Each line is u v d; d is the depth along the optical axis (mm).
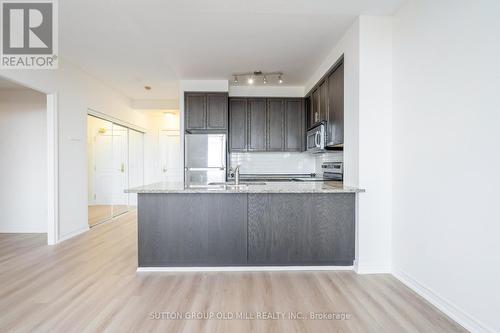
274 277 2602
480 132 1696
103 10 2516
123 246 3525
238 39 3111
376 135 2658
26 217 4254
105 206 5172
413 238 2338
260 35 3020
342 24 2785
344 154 2994
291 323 1851
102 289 2338
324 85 3727
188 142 4031
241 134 4840
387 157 2672
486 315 1662
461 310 1839
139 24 2771
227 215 2750
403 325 1829
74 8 2479
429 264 2148
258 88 5004
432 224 2115
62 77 3699
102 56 3598
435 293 2078
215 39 3107
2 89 4117
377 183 2666
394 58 2600
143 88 5094
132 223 4871
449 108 1940
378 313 1974
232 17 2641
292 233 2766
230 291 2311
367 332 1758
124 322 1853
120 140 5629
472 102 1752
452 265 1918
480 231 1699
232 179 4613
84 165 4215
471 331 1751
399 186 2537
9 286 2391
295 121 4883
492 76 1616
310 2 2400
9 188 4238
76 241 3738
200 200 2738
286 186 3002
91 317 1909
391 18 2639
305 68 4043
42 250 3357
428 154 2156
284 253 2764
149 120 6848
